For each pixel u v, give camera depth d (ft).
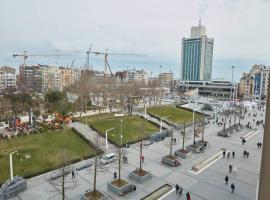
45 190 110.42
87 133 198.29
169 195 107.24
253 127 256.32
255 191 111.65
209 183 119.65
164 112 313.94
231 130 229.45
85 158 151.53
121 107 327.67
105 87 390.83
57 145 169.89
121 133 187.01
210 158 155.12
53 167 134.10
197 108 356.59
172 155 155.53
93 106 338.95
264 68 611.88
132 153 163.53
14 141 172.96
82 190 110.42
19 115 252.21
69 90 395.96
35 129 199.52
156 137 194.29
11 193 103.30
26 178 121.90
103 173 129.59
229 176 128.16
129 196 105.19
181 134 216.33
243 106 379.96
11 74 597.52
